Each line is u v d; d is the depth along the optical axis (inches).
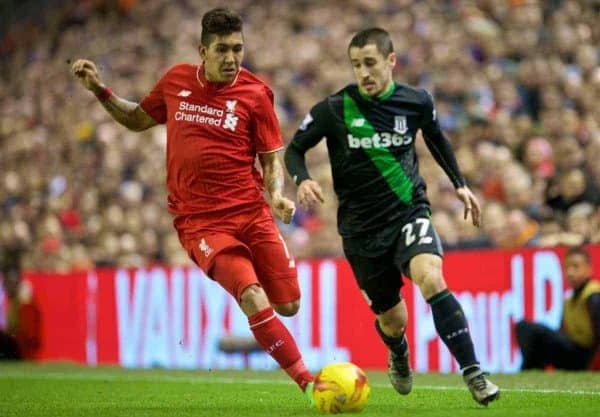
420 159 1501.0
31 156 2151.8
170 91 714.8
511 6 1802.4
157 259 1592.0
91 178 1934.1
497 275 1100.5
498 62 1716.3
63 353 1469.0
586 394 754.8
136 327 1384.1
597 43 1672.0
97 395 854.5
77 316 1453.0
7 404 780.6
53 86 2330.2
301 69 1904.5
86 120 2101.4
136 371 1224.2
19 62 2529.5
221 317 1294.3
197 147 697.6
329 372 635.5
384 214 689.0
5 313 1525.6
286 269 708.0
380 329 727.7
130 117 737.6
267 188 711.7
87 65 728.3
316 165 1616.6
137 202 1728.6
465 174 1455.5
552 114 1486.2
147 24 2325.3
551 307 1060.5
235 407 717.3
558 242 1146.7
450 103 1664.6
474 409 647.1
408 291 1149.1
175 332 1341.0
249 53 2021.4
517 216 1213.1
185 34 2188.7
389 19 1900.8
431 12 1873.8
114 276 1412.4
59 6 2554.1
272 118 711.7
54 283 1481.3
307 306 1232.8
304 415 638.5
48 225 1711.4
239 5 2175.2
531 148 1438.2
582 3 1724.9
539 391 789.2
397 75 1763.0
